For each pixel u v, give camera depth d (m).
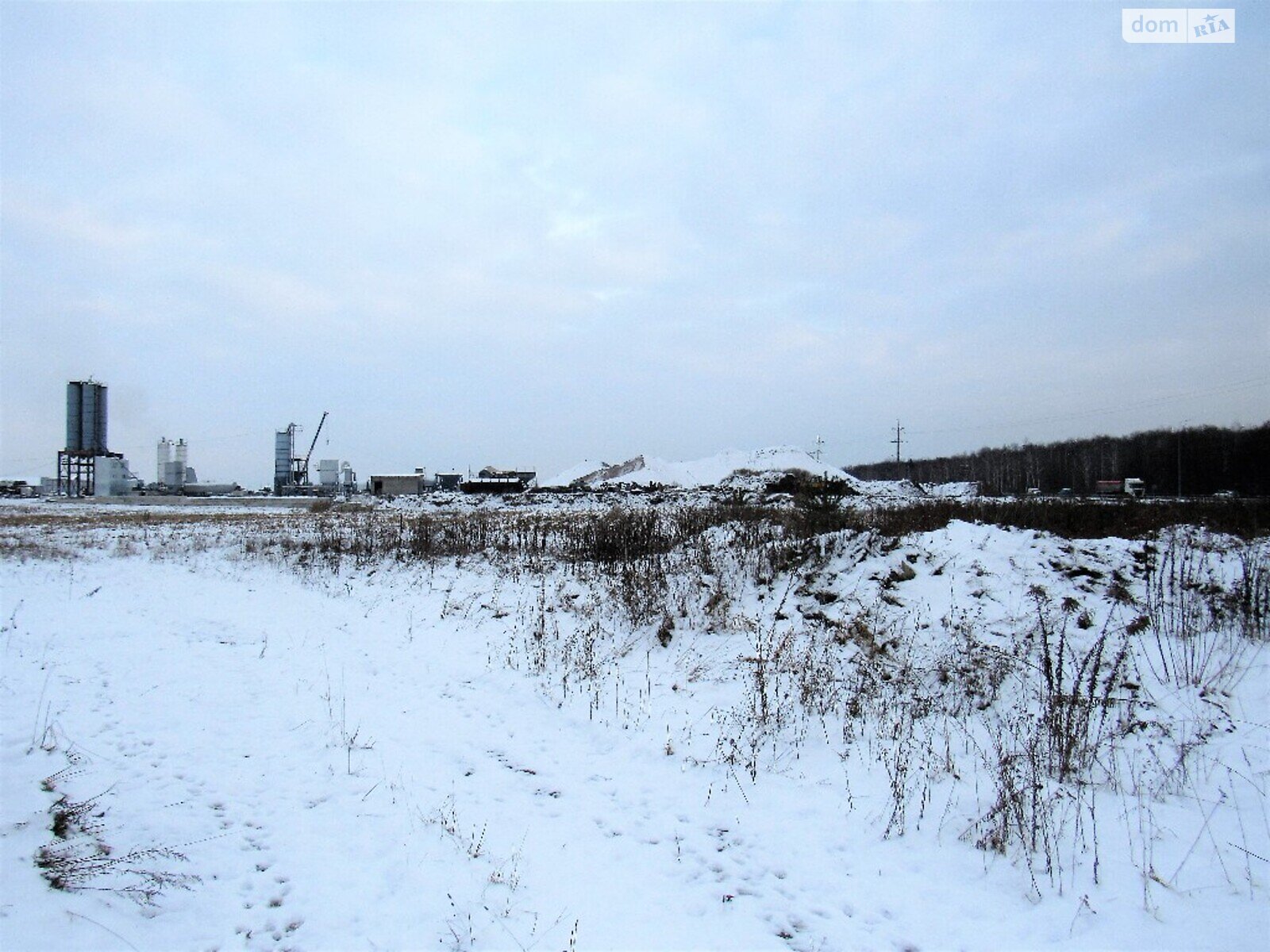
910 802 5.30
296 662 9.30
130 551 19.95
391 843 4.76
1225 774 5.30
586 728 7.07
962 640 8.02
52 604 12.44
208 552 19.95
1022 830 4.61
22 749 5.83
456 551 17.38
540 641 9.86
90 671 8.29
